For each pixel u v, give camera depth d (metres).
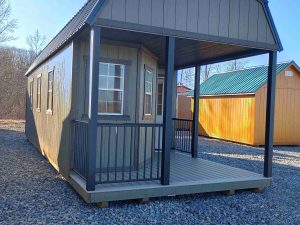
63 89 6.81
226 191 6.07
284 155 12.35
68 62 6.40
